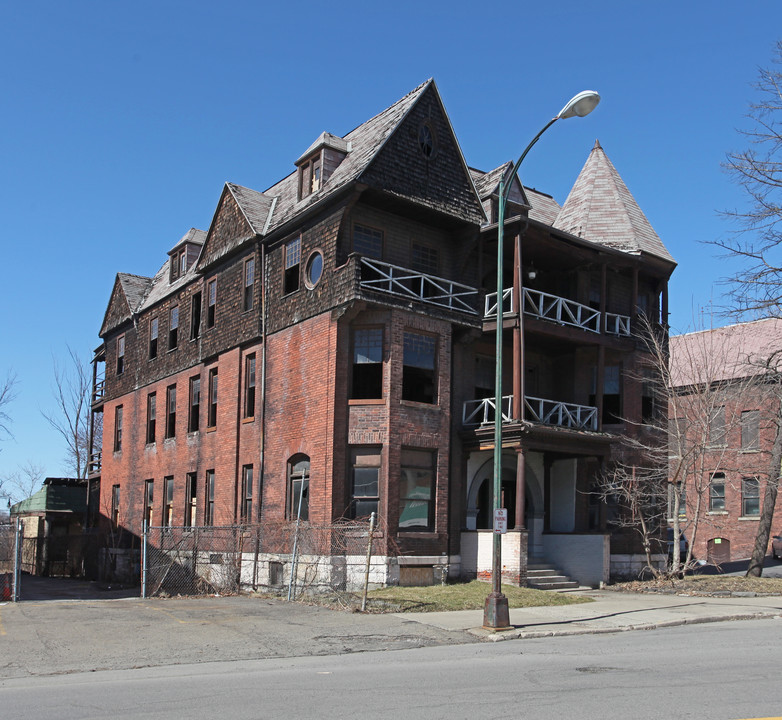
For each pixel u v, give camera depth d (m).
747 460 38.50
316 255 22.92
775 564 34.59
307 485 22.30
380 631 14.52
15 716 8.13
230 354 26.95
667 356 27.39
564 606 18.36
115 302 38.78
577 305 25.19
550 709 8.20
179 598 20.42
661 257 27.45
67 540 39.97
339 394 21.25
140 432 34.16
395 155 22.41
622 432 26.11
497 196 24.91
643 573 26.09
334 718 7.88
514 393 22.39
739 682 9.61
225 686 9.75
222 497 26.25
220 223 28.47
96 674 11.08
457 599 18.23
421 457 21.91
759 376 30.02
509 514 24.83
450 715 7.95
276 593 21.80
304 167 25.06
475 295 23.94
